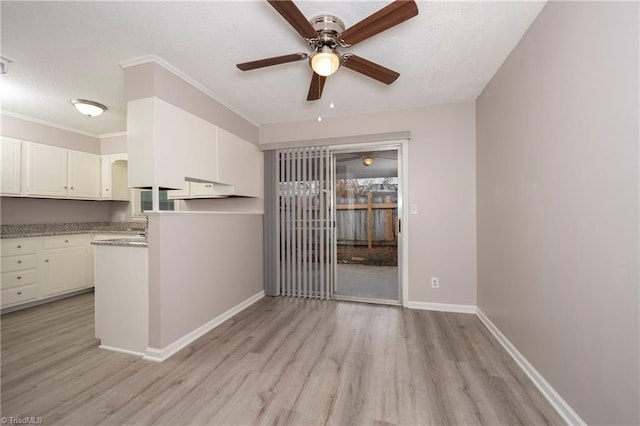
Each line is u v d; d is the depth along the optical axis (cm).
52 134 363
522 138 194
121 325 218
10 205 351
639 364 106
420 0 158
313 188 352
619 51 112
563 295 150
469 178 301
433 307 311
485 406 155
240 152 329
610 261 118
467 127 302
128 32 183
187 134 242
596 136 125
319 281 353
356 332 252
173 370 191
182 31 183
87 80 244
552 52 158
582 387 136
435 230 311
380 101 299
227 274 291
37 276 337
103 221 453
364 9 165
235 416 148
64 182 374
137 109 213
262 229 369
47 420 145
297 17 145
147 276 210
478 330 255
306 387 172
